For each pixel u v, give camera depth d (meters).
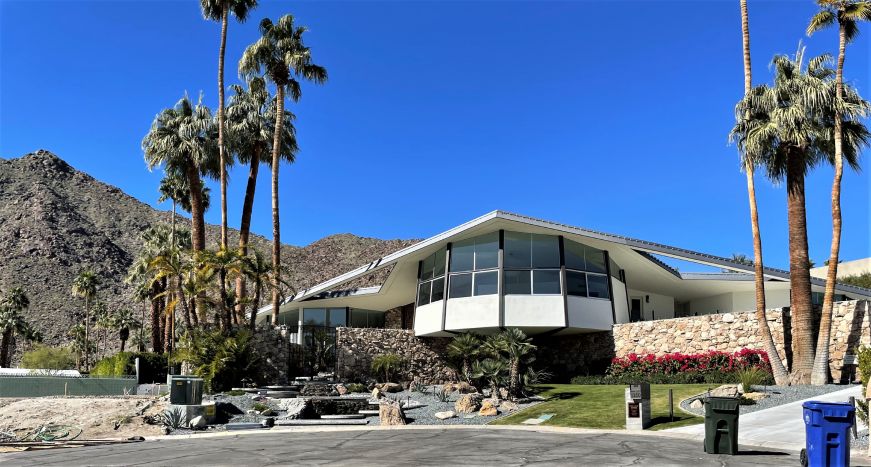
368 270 35.56
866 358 15.59
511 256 31.00
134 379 28.56
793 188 23.75
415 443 15.05
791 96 23.03
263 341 30.41
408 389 29.67
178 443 16.59
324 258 123.69
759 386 22.73
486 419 21.84
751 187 24.55
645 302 39.19
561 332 32.09
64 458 13.50
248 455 13.16
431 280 33.75
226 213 34.06
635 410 18.25
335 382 30.86
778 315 26.09
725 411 12.88
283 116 40.19
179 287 29.78
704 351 28.14
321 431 19.05
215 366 26.67
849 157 24.11
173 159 36.41
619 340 31.14
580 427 19.05
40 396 27.20
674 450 13.41
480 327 30.53
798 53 23.77
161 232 56.75
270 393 25.59
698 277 35.62
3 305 77.06
